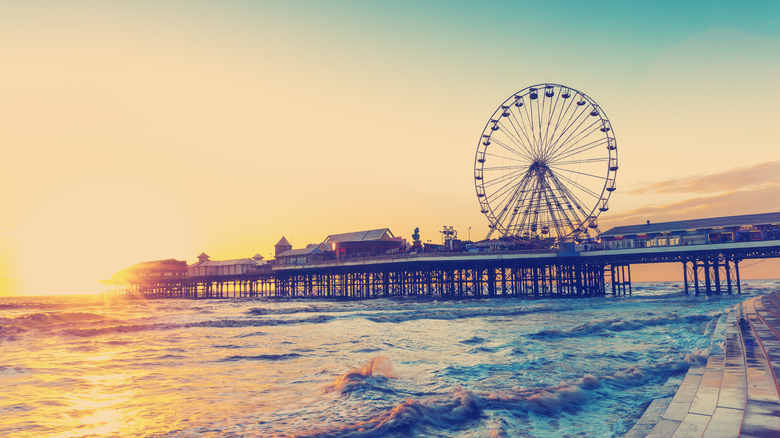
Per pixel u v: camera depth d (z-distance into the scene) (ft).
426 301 236.43
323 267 285.64
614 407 37.83
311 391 47.01
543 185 228.84
